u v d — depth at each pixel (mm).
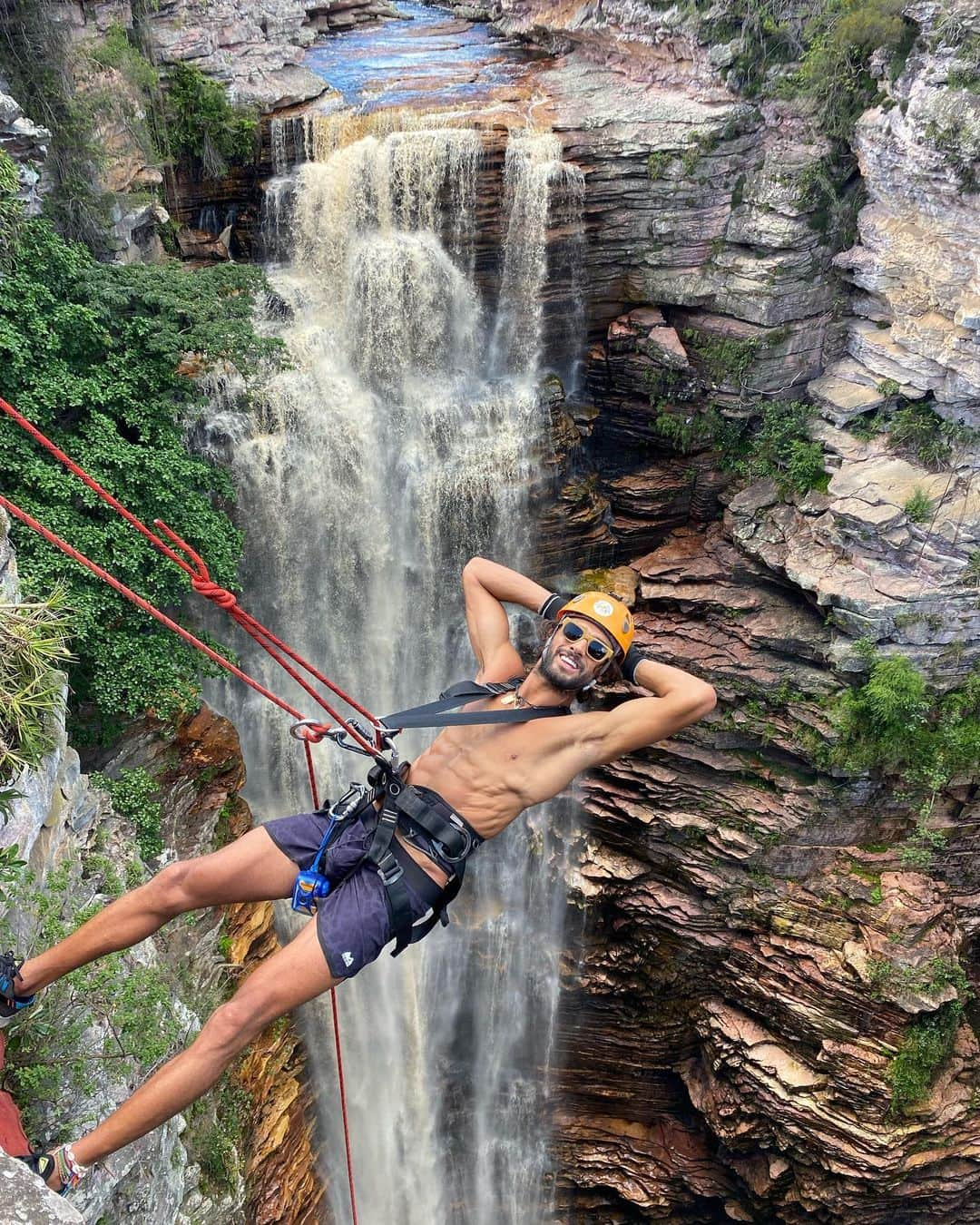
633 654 7066
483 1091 31344
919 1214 26625
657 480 30172
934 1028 25328
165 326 21656
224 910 22844
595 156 27734
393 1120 29656
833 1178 26531
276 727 27578
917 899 26031
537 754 6949
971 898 27078
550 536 29797
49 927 11562
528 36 35969
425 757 7230
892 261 26578
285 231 28391
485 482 28375
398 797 6863
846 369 28391
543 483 29266
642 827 28328
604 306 29562
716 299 28656
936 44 24812
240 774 24703
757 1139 27672
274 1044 23906
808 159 27531
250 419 25797
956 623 25656
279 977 6426
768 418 28844
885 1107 25281
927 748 26109
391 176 27250
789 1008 26609
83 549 19875
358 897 6656
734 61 28078
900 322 26781
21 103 23109
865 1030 25703
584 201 27938
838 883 26594
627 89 30500
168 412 21844
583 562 30562
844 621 26031
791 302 28078
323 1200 27047
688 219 28266
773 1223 29094
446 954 29969
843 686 26531
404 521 28156
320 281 28141
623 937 29688
